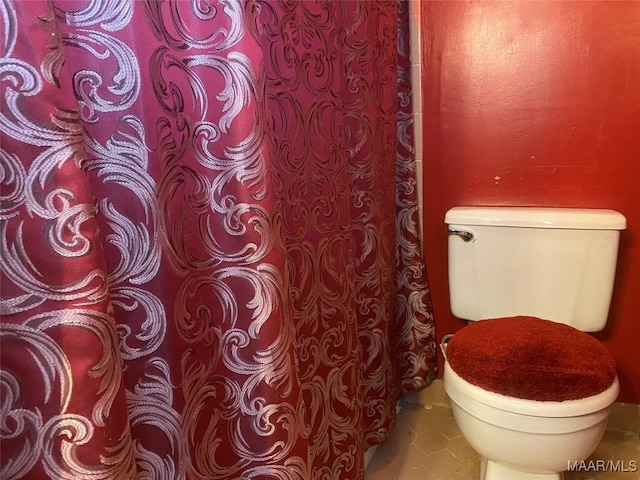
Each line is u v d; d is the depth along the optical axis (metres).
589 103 1.45
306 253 1.02
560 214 1.43
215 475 0.78
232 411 0.78
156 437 0.69
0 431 0.48
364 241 1.33
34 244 0.48
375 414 1.46
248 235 0.73
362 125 1.26
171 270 0.68
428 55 1.56
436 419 1.73
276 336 0.76
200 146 0.71
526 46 1.47
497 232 1.48
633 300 1.53
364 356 1.40
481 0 1.48
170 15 0.67
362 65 1.24
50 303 0.49
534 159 1.53
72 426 0.50
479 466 1.49
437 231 1.68
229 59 0.70
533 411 1.06
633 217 1.48
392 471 1.48
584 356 1.14
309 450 0.94
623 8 1.38
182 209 0.70
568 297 1.45
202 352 0.75
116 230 0.62
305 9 0.98
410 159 1.60
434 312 1.75
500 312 1.52
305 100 0.99
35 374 0.49
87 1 0.58
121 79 0.61
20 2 0.46
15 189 0.47
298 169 0.97
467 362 1.17
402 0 1.52
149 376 0.67
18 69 0.46
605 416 1.09
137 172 0.63
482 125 1.56
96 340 0.51
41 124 0.47
